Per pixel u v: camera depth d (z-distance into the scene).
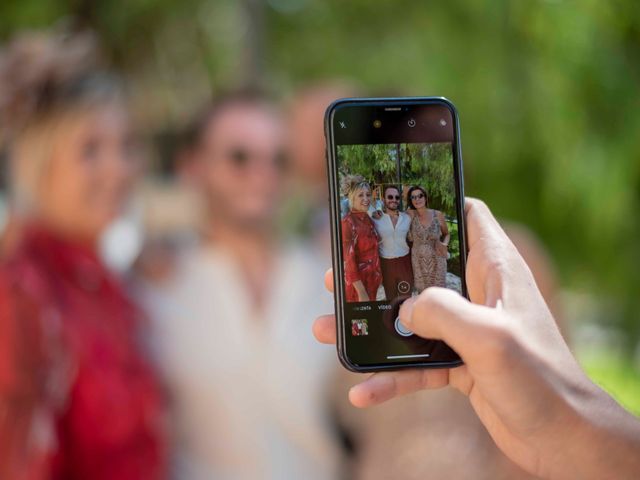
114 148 1.67
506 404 0.77
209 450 1.69
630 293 3.60
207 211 1.89
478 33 3.14
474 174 3.50
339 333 0.96
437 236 0.96
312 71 3.51
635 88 3.07
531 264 1.58
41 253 1.51
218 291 1.71
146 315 1.70
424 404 1.47
